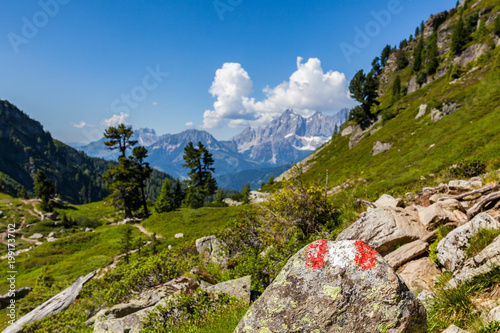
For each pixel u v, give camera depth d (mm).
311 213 10242
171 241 39000
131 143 64750
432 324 3631
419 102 78250
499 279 3578
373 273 2512
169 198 72125
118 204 64562
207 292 6805
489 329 2900
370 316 2357
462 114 46406
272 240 9359
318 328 2408
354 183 39906
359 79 92875
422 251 5832
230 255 10359
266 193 11461
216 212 51938
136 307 7621
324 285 2566
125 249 37094
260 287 7312
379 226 6762
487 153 21219
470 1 124375
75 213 96125
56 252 42719
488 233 4418
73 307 10070
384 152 58094
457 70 72938
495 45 75875
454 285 4066
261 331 2559
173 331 5742
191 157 72250
